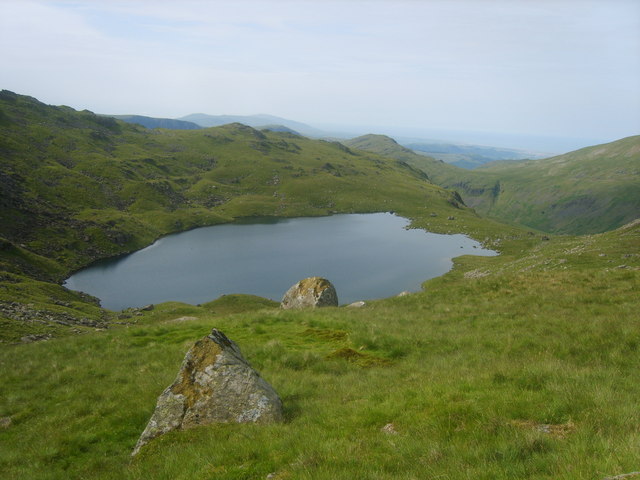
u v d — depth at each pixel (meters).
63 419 15.23
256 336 23.16
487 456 7.29
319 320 25.41
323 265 132.75
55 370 20.45
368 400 12.30
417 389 12.05
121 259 138.50
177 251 150.50
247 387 12.55
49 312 60.50
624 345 14.51
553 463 6.53
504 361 14.51
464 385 11.58
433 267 130.38
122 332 26.45
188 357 13.59
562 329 18.31
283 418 12.18
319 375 16.50
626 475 5.44
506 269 70.44
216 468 9.32
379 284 112.69
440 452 7.71
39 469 11.98
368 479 7.14
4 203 137.00
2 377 20.12
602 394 9.32
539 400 9.57
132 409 15.02
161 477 9.59
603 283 27.33
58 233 138.38
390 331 22.22
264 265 132.75
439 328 22.70
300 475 7.70
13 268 98.94
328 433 10.05
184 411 12.46
